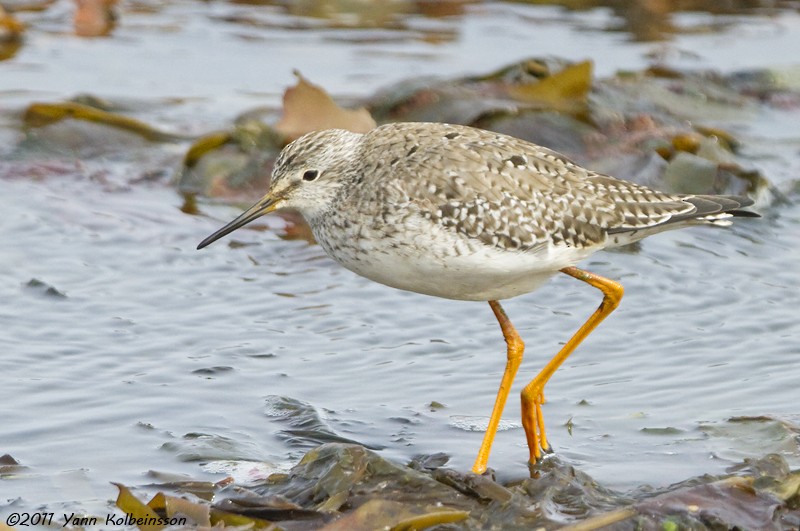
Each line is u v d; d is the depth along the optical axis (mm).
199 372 12484
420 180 10578
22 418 11438
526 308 14117
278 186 11484
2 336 13047
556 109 18297
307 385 12297
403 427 11500
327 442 11172
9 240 15539
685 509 9586
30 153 18203
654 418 11633
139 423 11438
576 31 23859
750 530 9453
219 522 9445
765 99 20719
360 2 25312
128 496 9562
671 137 17844
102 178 17625
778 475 10250
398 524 9367
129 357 12766
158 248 15562
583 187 10859
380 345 13227
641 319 13781
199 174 17453
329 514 9625
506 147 10961
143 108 19969
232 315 13859
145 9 25062
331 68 21688
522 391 10945
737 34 23797
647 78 20109
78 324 13438
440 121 18172
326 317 13859
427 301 14328
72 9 24984
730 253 15562
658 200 11047
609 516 9477
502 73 19703
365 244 10789
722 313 13906
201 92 20781
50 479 10422
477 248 10492
